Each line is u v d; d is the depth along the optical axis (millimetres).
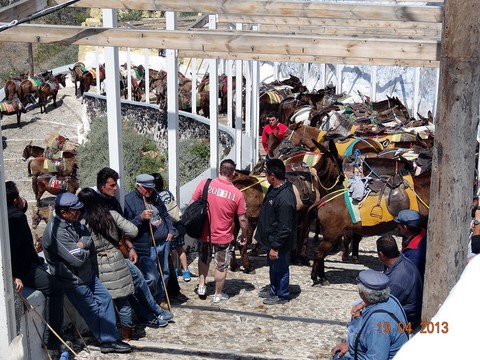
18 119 31734
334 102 21328
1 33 6996
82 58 44188
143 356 6973
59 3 7195
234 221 8852
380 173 9398
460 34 5355
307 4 7340
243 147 18281
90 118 31781
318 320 8117
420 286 6297
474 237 7020
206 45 7297
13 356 5879
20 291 6145
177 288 8750
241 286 9336
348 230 9055
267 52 7328
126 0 7246
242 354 7035
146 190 7805
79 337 7234
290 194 8281
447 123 5496
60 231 6492
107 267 6988
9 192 6469
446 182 5559
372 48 7312
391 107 20922
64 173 19625
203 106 27891
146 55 28812
